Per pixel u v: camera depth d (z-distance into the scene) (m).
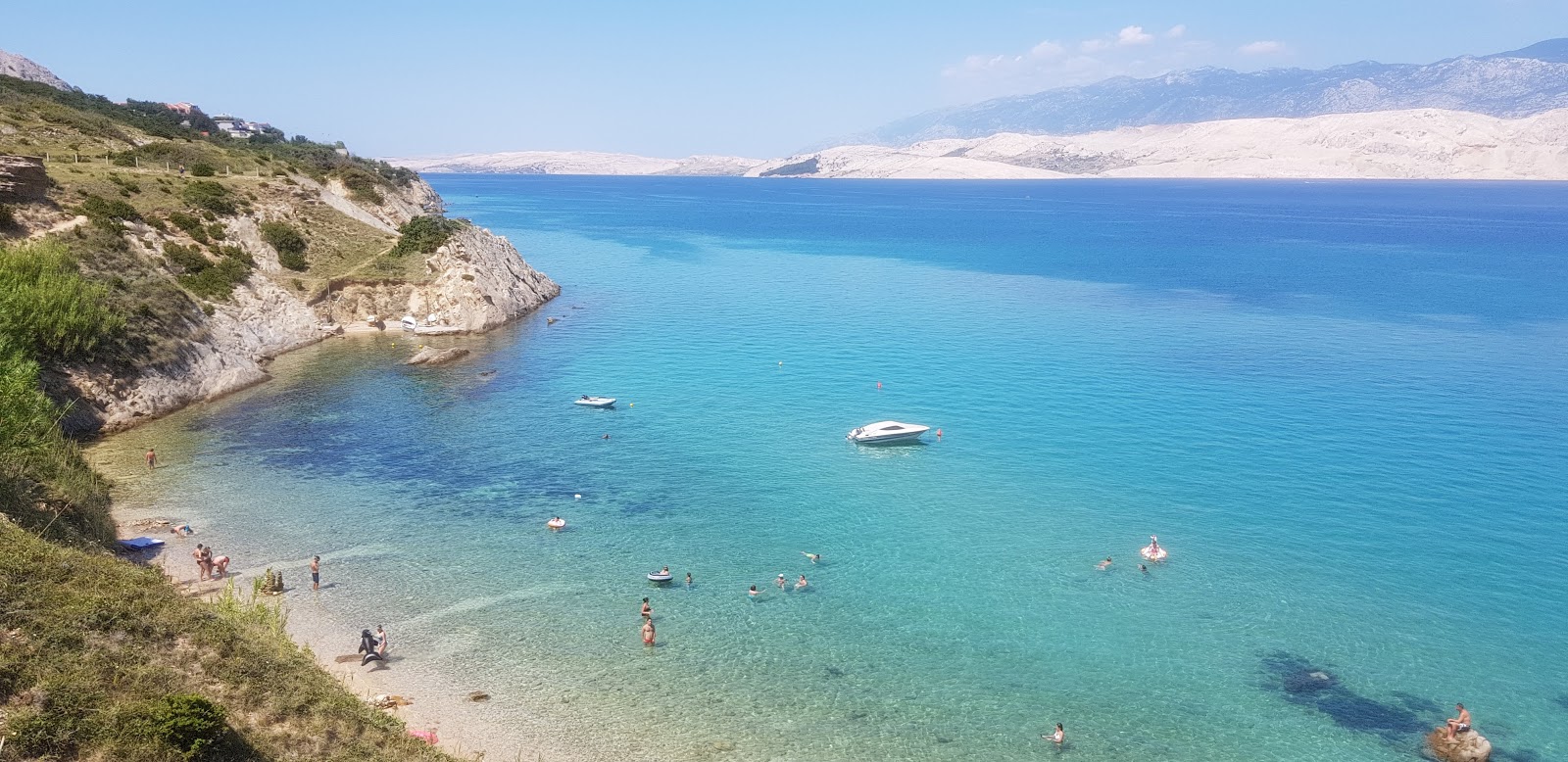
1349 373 92.00
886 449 69.69
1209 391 85.62
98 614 28.27
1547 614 44.94
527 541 52.06
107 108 172.62
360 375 89.00
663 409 79.56
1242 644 42.12
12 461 45.28
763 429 74.50
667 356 100.38
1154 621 44.09
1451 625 43.91
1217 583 48.00
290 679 30.52
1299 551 51.75
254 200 116.75
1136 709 37.09
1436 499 59.22
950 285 154.12
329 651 39.53
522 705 36.25
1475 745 34.31
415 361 93.62
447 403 80.25
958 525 55.34
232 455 64.56
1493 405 79.88
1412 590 47.25
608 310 127.81
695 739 34.44
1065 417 77.69
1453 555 51.19
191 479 59.44
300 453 65.56
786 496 60.00
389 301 112.25
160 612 30.06
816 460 67.00
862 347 105.25
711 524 55.06
